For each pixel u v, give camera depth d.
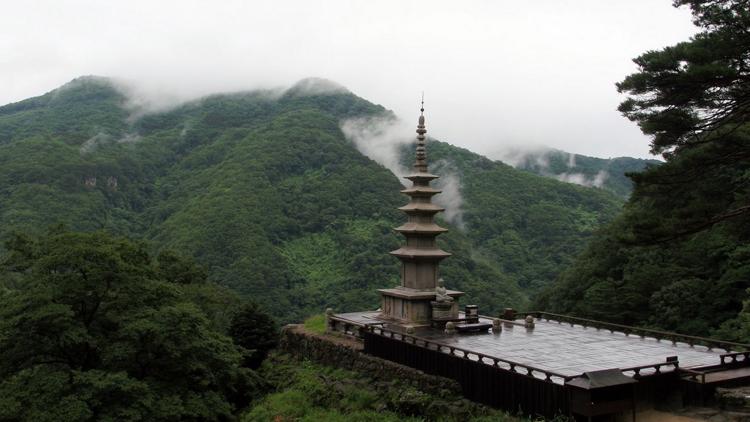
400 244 111.44
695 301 47.28
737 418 21.25
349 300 91.50
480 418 22.62
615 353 27.12
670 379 23.42
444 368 26.19
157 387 28.89
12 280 44.31
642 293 52.81
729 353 27.03
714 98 23.92
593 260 64.69
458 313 35.84
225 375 33.16
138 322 28.19
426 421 24.52
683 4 25.53
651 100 25.02
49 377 26.42
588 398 19.83
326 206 123.75
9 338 27.77
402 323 35.44
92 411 25.81
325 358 35.00
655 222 24.77
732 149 24.86
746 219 26.03
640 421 21.67
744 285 46.22
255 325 41.62
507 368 24.03
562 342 29.92
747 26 22.77
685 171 25.25
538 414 21.53
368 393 28.16
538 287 110.62
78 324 28.44
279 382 35.56
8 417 25.12
